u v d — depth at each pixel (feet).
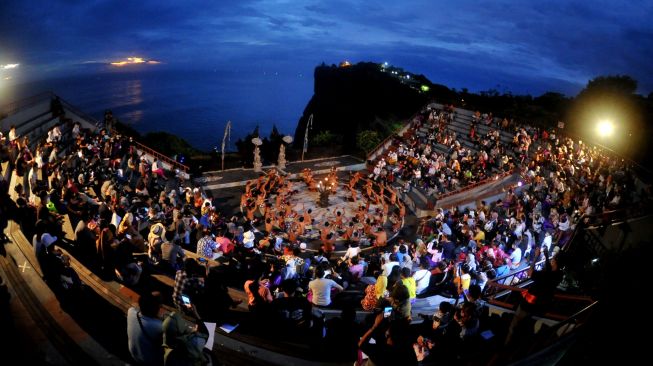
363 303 34.50
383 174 107.24
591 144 97.19
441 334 26.48
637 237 40.32
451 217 74.13
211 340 19.89
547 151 95.86
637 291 18.29
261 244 59.06
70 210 44.83
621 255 20.58
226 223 65.57
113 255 28.71
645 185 70.74
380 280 33.58
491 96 155.53
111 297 25.48
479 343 24.63
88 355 19.52
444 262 45.09
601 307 18.12
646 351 16.20
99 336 21.04
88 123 94.12
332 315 32.22
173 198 70.28
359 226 82.64
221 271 38.24
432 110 136.46
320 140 144.87
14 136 61.93
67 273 25.41
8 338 20.43
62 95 614.34
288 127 572.10
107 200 54.85
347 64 228.22
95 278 27.73
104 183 59.00
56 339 20.53
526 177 88.22
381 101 185.47
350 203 97.14
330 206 94.58
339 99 210.18
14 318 22.04
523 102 144.46
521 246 55.72
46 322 21.84
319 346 22.82
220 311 22.34
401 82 183.62
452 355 23.54
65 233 38.83
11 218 35.94
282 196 94.68
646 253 19.60
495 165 101.14
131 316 15.89
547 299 19.33
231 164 114.21
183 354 15.16
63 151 75.36
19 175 51.34
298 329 24.34
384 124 167.53
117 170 73.20
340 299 38.04
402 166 108.06
